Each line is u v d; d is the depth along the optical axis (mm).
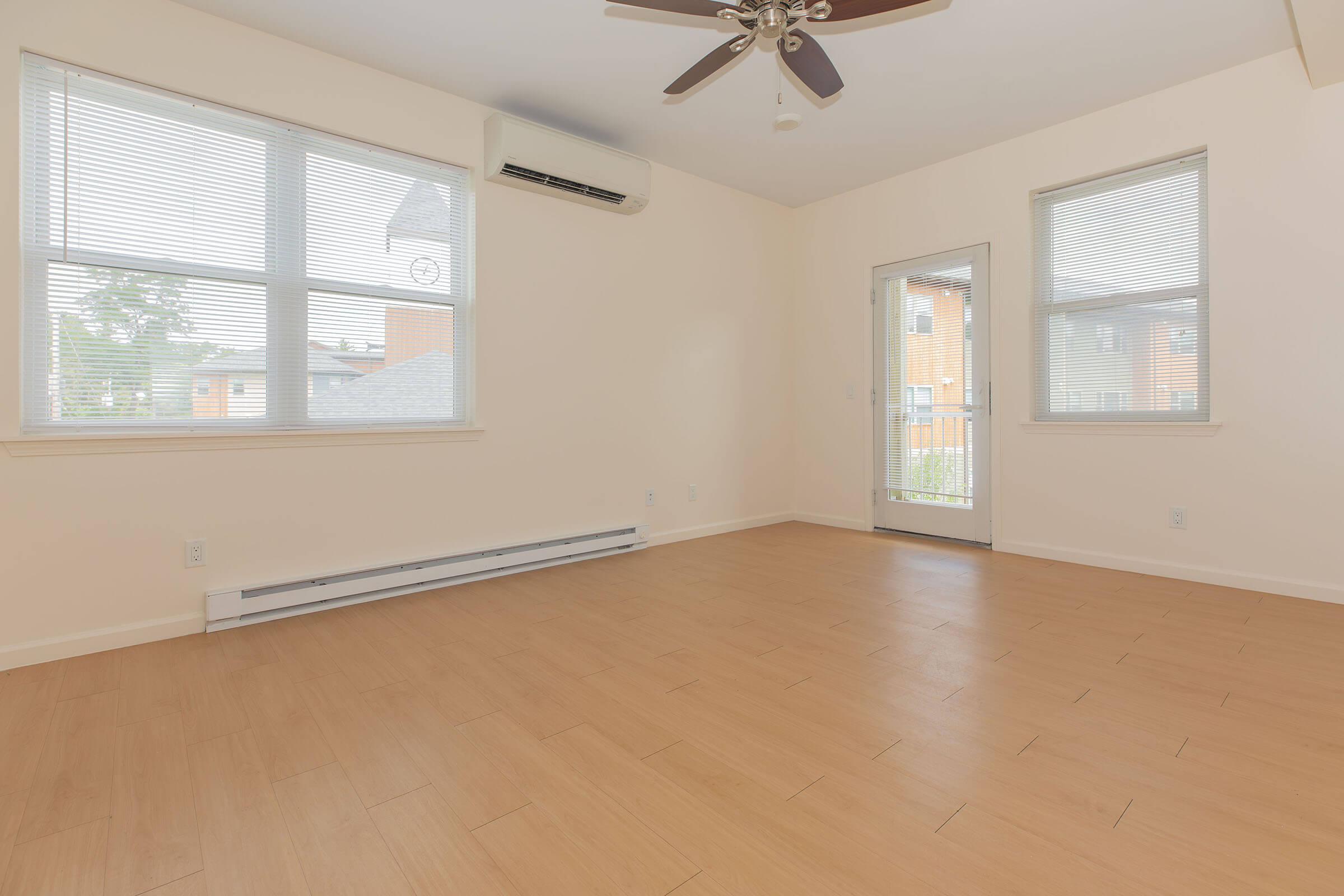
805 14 2006
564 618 2809
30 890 1182
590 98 3395
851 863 1248
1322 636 2479
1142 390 3523
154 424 2617
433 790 1516
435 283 3377
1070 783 1516
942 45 2898
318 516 2955
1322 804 1420
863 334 4809
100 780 1555
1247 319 3111
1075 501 3734
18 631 2289
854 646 2449
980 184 4082
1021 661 2275
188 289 2691
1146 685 2062
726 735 1768
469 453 3443
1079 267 3740
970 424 4238
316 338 3014
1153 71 3152
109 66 2451
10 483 2277
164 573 2576
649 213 4273
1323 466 2930
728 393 4809
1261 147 3051
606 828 1369
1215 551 3236
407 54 2977
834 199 4988
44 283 2398
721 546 4312
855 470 4914
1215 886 1171
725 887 1187
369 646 2479
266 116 2832
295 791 1509
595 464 4000
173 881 1210
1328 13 2338
